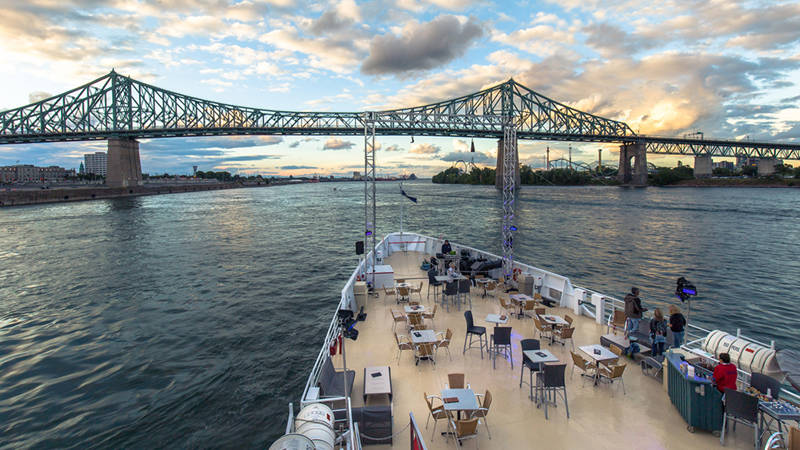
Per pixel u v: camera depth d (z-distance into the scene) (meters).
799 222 60.44
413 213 80.88
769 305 21.83
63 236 52.34
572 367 8.70
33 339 18.52
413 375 8.54
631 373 8.45
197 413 11.90
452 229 56.06
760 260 33.88
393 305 13.01
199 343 17.22
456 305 12.93
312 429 5.96
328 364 8.12
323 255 37.88
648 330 9.38
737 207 87.06
